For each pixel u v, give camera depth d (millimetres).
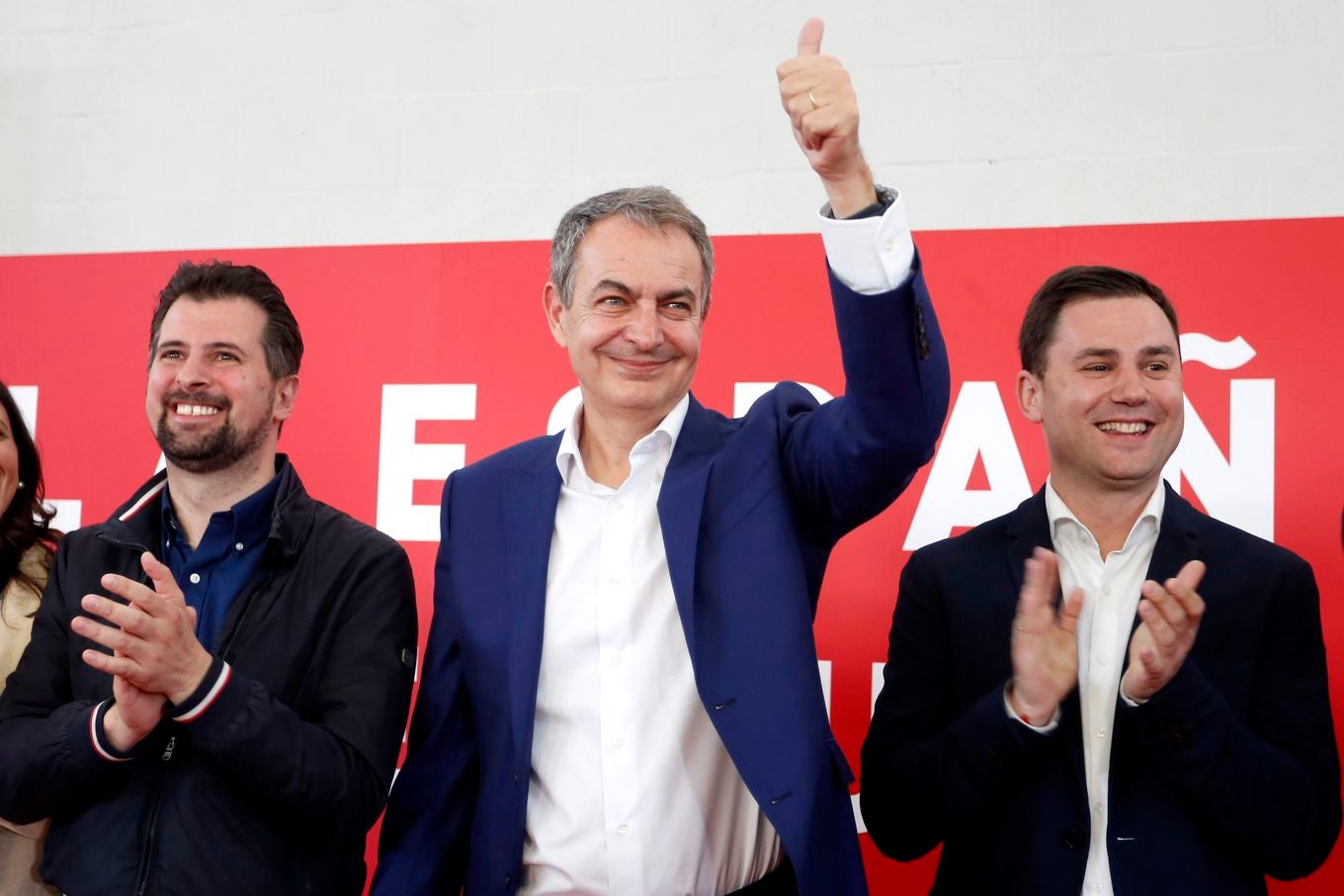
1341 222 3010
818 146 1796
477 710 2100
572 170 3447
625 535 2094
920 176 3244
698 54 3418
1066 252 3137
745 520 2037
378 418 3412
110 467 3535
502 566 2145
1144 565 2340
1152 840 2105
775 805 1864
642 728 2012
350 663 2203
